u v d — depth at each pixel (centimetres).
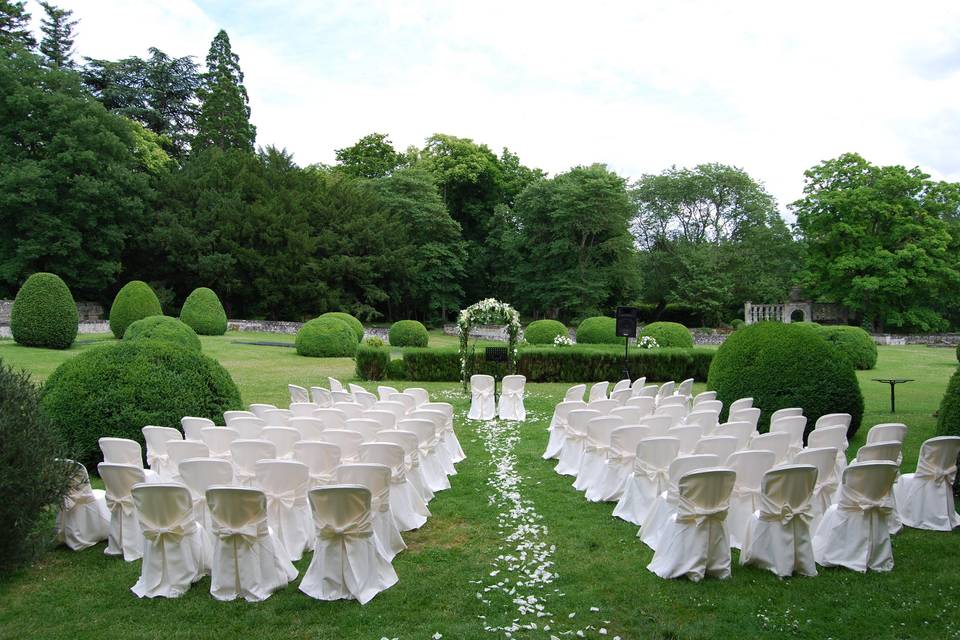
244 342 2466
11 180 2736
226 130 4400
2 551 438
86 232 3094
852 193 3594
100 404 699
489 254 4469
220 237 3425
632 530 550
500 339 3506
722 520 440
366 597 406
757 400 879
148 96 4388
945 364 2183
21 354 1733
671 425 692
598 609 395
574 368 1703
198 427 679
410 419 665
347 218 3784
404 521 545
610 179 3884
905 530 546
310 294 3544
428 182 4216
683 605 401
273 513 493
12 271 2886
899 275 3497
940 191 3612
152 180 3519
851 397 866
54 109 2906
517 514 591
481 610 395
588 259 3984
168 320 1698
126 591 423
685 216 4856
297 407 811
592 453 677
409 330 2484
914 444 887
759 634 365
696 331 3872
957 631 368
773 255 4488
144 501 410
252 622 379
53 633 368
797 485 437
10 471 422
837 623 377
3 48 2958
